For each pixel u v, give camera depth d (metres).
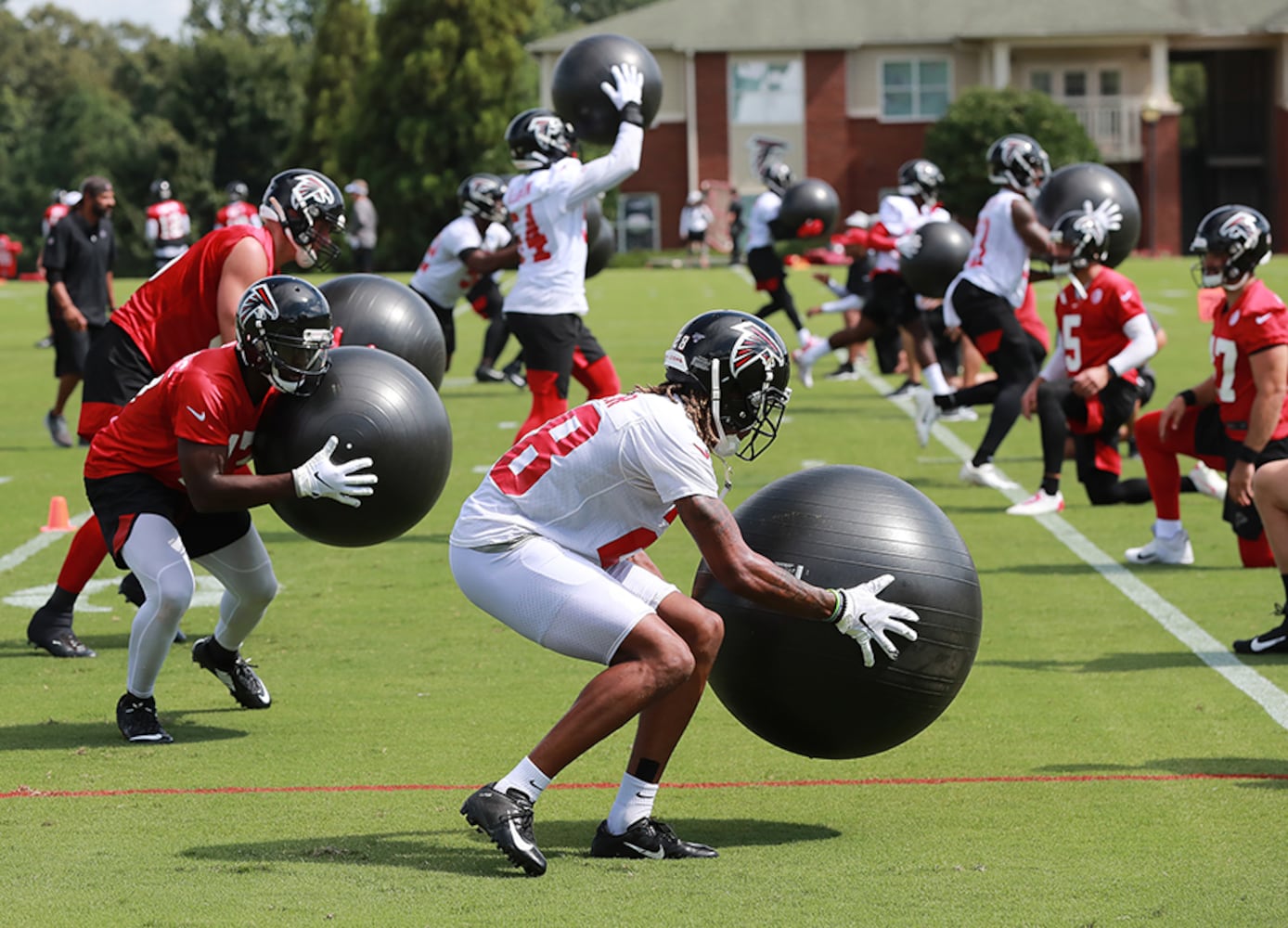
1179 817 17.86
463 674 25.05
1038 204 40.72
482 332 90.62
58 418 50.12
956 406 41.66
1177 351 72.19
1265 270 117.38
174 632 21.16
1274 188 174.88
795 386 64.69
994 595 30.02
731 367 16.47
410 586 31.47
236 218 97.00
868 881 15.80
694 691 16.66
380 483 20.14
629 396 16.70
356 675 25.02
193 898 15.29
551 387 37.59
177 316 23.94
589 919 14.66
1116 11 169.62
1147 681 24.00
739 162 175.12
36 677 24.94
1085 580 31.19
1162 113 169.62
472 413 56.38
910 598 16.80
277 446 20.14
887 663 16.78
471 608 29.59
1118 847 16.81
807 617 16.53
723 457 17.02
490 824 16.00
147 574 20.92
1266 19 168.88
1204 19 169.12
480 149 171.38
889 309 58.72
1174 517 32.50
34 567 33.19
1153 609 28.72
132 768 20.19
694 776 19.98
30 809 18.45
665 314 98.31
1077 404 37.59
